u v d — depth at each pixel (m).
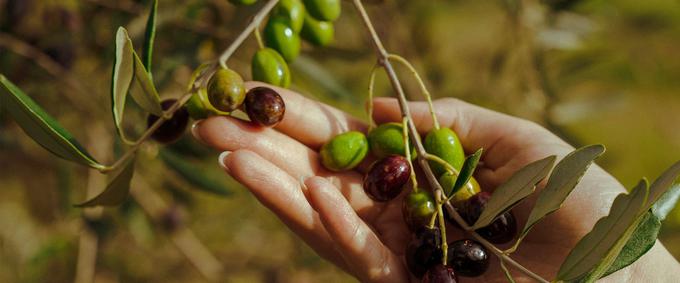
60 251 0.88
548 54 0.85
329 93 0.73
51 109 0.81
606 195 0.59
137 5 0.71
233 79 0.54
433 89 0.84
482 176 0.64
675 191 0.52
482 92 0.84
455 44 0.87
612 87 0.90
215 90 0.54
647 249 0.49
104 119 0.76
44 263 0.91
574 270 0.48
